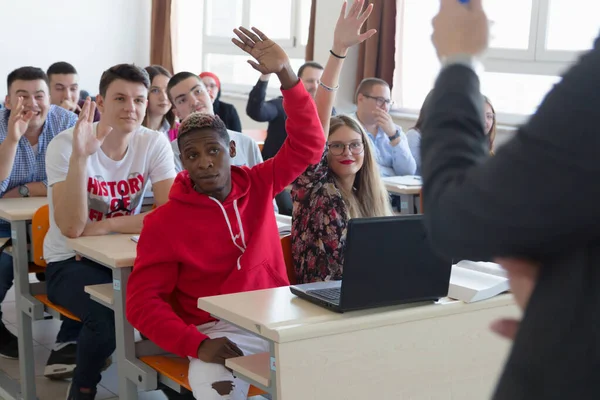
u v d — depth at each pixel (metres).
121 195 2.55
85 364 2.30
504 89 5.22
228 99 7.84
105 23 8.34
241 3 7.70
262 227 2.03
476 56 0.82
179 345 1.79
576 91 0.66
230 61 8.01
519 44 5.11
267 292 1.71
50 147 2.48
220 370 1.75
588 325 0.71
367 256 1.51
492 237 0.72
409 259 1.57
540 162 0.67
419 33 5.58
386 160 4.27
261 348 1.89
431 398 1.69
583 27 4.72
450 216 0.75
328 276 2.11
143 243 1.92
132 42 8.55
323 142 2.10
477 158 0.77
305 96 2.05
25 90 3.07
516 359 0.76
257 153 3.37
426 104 0.83
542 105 0.69
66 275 2.39
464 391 1.74
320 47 6.27
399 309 1.62
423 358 1.66
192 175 1.94
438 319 1.67
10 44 7.83
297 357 1.48
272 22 7.36
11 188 3.05
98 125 2.51
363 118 4.27
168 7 8.09
